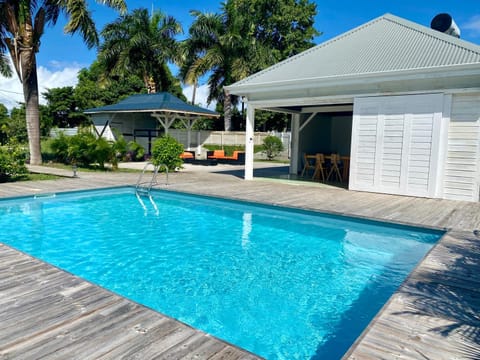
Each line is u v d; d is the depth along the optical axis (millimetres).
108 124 20297
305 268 4844
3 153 10852
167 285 4266
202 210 8281
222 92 26234
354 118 9695
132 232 6523
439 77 8180
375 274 4633
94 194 9711
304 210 7453
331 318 3490
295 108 13984
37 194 8758
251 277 4523
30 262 4035
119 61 25234
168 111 18391
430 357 2291
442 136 8516
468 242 5090
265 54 24688
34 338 2471
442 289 3408
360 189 9766
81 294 3191
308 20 30453
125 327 2637
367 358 2273
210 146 25734
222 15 24281
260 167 17953
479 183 8266
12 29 13758
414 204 7969
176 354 2314
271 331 3252
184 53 24406
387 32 11305
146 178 12094
